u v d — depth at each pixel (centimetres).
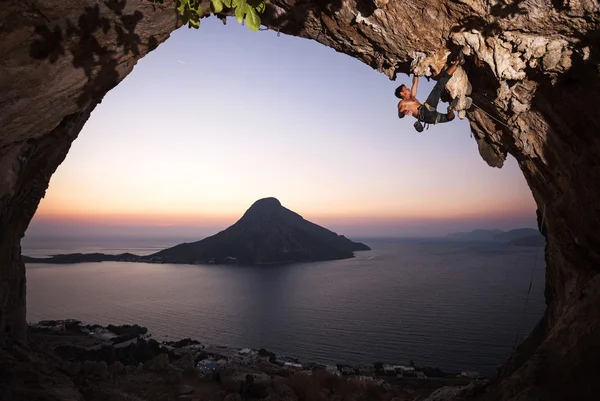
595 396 585
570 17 492
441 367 7731
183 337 10669
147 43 691
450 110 657
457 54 641
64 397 1005
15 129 635
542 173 825
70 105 694
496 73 606
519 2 498
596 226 725
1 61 498
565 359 657
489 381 1167
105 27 575
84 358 2164
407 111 567
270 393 1265
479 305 16525
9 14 458
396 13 613
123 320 12725
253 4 343
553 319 1128
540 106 684
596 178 664
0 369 1032
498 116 762
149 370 1442
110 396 1128
